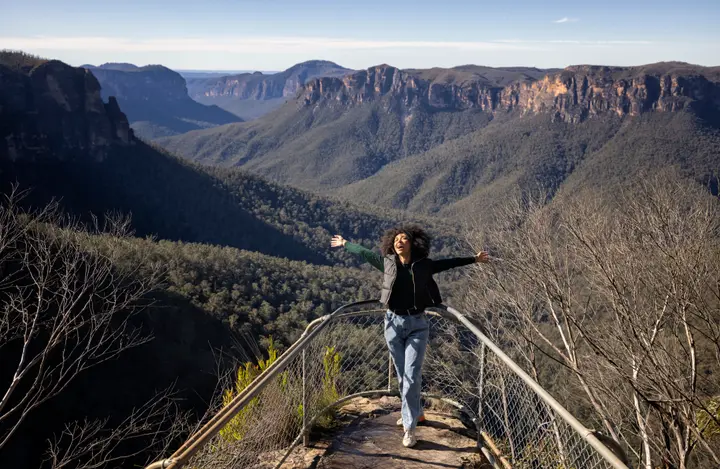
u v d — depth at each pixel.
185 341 39.97
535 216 10.07
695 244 7.91
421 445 4.57
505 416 4.54
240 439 4.07
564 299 9.48
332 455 4.45
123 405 28.72
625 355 8.01
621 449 2.65
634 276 8.34
